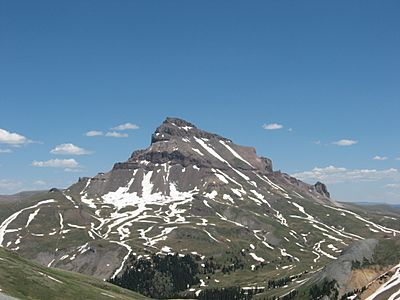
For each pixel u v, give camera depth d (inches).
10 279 5959.6
